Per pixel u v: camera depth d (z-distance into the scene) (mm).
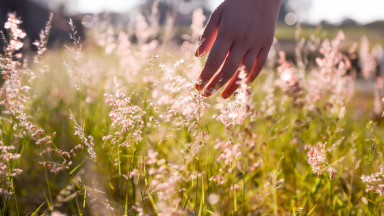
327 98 2678
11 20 1479
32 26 12984
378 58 4863
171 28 3682
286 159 2396
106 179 2264
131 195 2068
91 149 1520
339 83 2383
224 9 1529
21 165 2270
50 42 10117
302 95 2186
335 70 2398
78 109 3137
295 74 2311
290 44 20797
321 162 1563
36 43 1639
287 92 2184
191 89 1465
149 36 3670
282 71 2479
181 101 1406
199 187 2043
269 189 1881
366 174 2127
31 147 2436
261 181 2189
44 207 1954
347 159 2342
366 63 4066
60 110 3123
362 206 1813
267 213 1932
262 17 1521
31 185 2176
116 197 2107
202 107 1464
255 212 1854
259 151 2121
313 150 1533
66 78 3797
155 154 1680
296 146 2295
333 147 1921
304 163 2193
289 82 2240
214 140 2367
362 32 25438
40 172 2305
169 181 1570
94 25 3795
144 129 2068
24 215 1847
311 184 2037
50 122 2842
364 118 3643
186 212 1818
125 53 3100
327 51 2396
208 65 1455
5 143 1858
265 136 2385
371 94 4602
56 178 2275
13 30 1489
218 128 2727
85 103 3020
